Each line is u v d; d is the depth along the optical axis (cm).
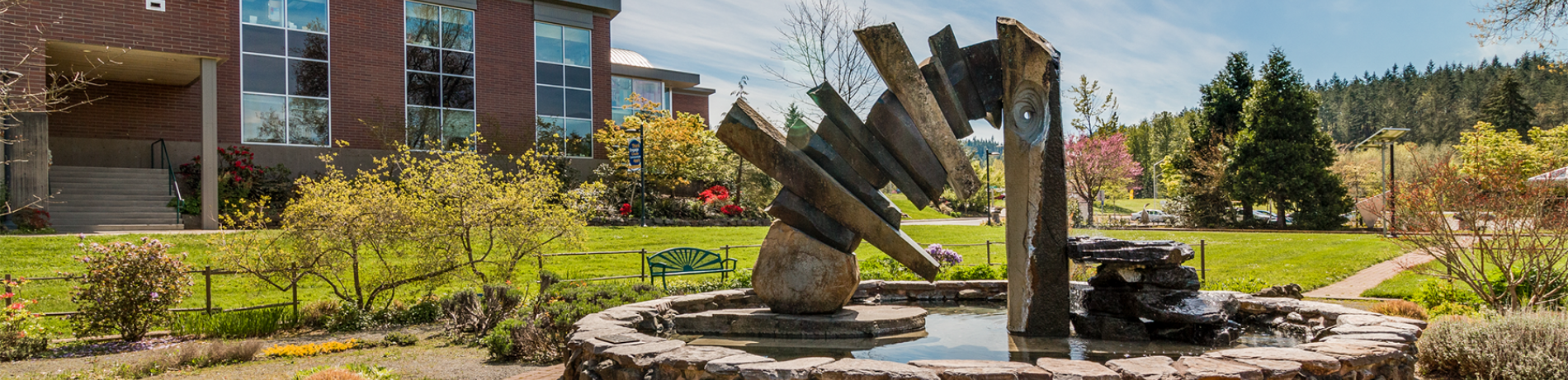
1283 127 3512
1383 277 1530
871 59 611
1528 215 938
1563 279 941
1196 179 3931
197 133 2162
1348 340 477
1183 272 570
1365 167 4384
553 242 1489
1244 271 1648
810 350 539
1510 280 932
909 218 4531
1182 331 555
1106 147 3297
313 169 2233
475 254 1425
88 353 848
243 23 2150
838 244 634
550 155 2553
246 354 798
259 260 1046
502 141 2525
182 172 2044
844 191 623
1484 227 995
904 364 410
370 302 1109
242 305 1129
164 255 968
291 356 813
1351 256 1911
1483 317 735
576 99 2727
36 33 1595
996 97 611
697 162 2938
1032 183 582
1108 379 381
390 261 1438
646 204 2670
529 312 880
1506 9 1469
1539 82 7388
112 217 1745
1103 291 595
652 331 636
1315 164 3509
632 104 3019
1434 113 8356
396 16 2388
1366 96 9762
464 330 962
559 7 2681
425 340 924
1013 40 582
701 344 579
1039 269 584
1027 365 403
